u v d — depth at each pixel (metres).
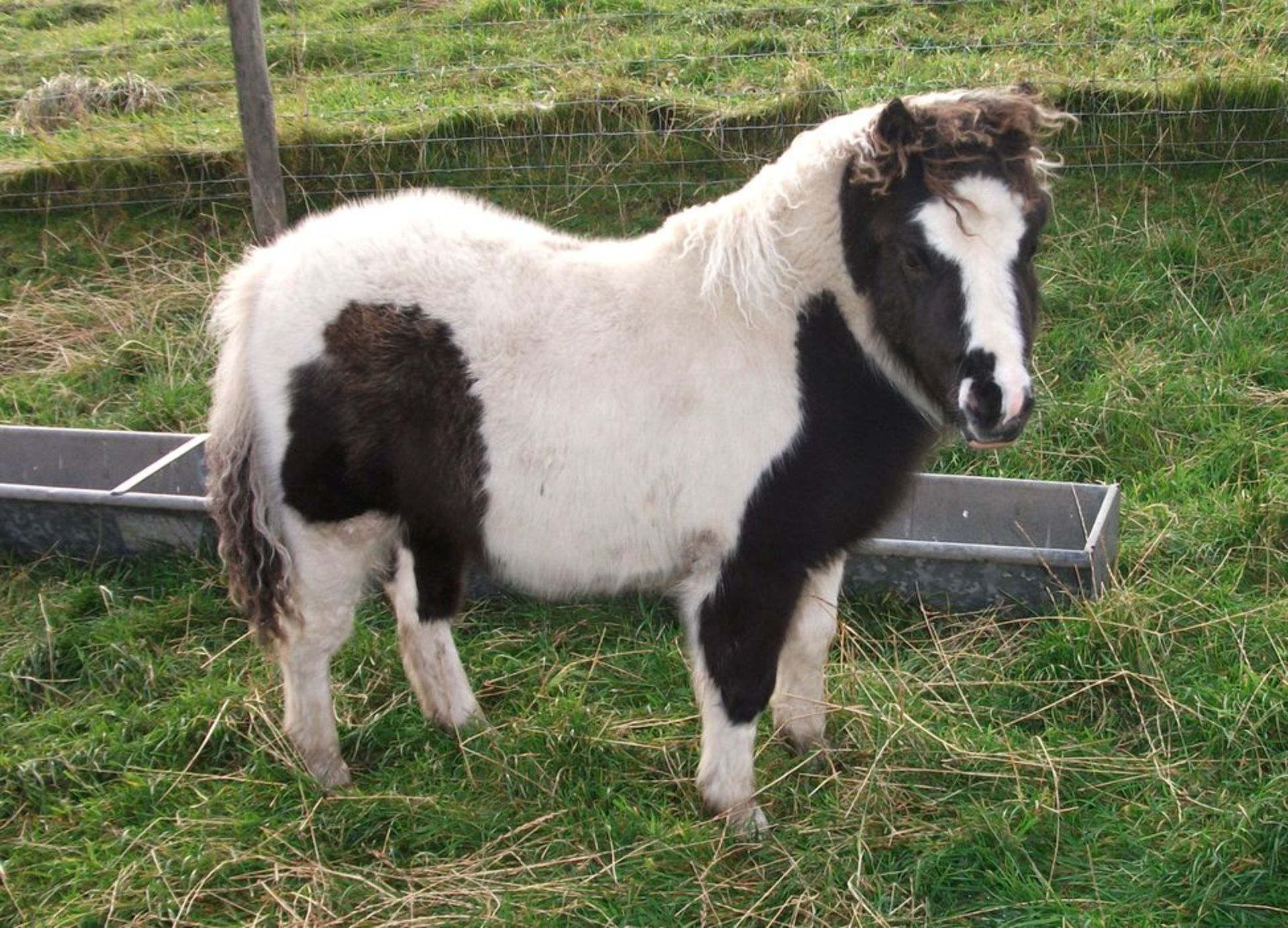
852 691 2.95
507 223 2.77
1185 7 4.67
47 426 3.69
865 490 2.64
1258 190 4.06
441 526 2.75
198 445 3.46
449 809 2.73
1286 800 2.61
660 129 4.26
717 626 2.65
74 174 4.33
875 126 2.48
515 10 5.23
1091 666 2.94
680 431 2.60
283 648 2.80
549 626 3.17
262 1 5.55
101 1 5.95
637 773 2.82
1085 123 4.15
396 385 2.65
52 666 3.08
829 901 2.55
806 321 2.61
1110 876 2.57
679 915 2.55
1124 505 3.31
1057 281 3.89
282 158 4.28
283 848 2.69
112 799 2.78
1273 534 3.19
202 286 4.09
